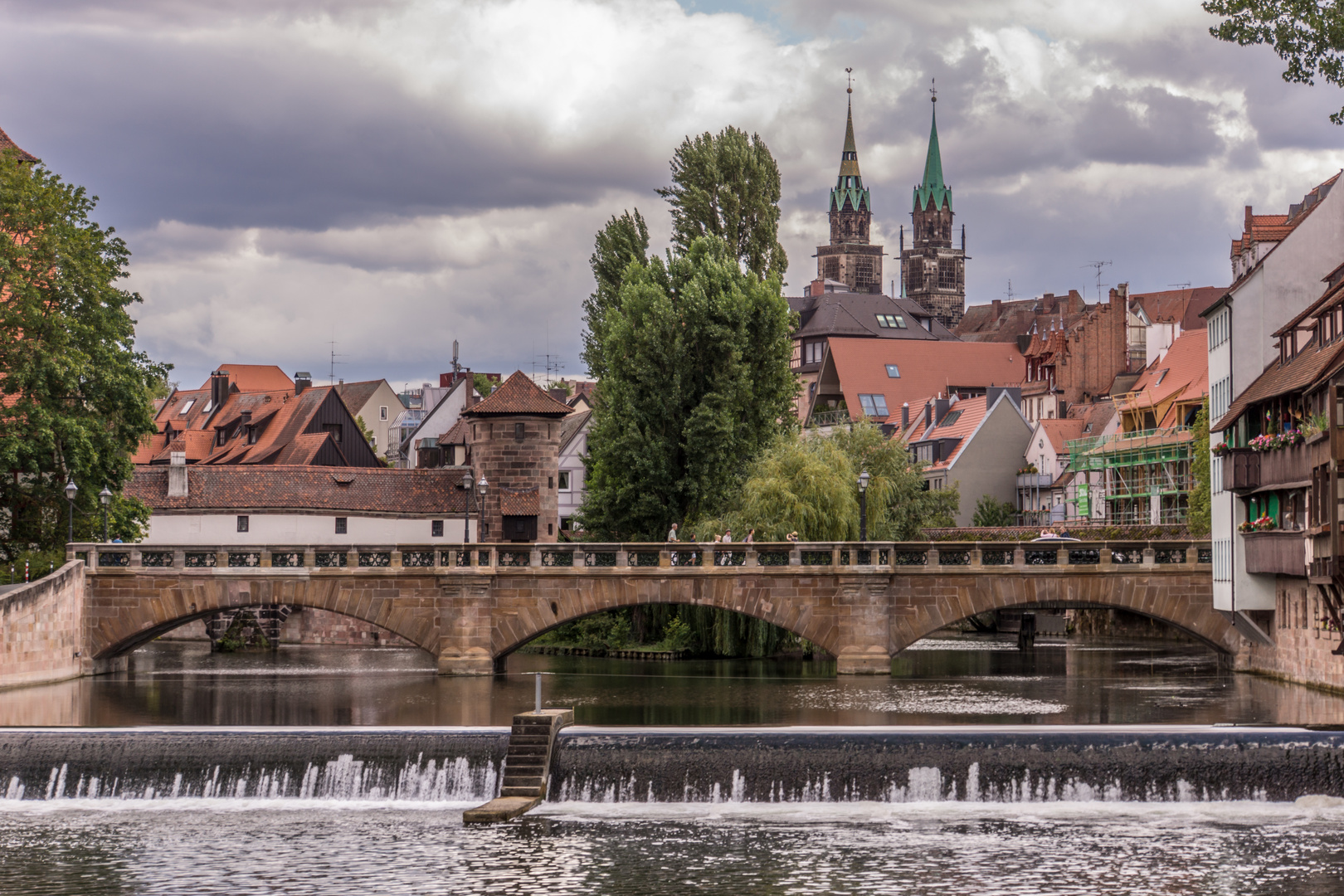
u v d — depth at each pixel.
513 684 64.31
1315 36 49.47
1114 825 38.31
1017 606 68.62
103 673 68.44
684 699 58.00
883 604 66.62
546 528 100.38
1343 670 53.41
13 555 69.81
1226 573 62.84
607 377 92.38
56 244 69.06
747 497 81.19
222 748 43.06
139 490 97.75
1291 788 41.03
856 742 41.66
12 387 67.31
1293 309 60.47
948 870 34.25
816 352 186.12
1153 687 61.34
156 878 34.44
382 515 99.19
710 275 90.12
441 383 174.88
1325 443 48.66
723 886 33.19
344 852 36.34
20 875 34.72
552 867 34.84
